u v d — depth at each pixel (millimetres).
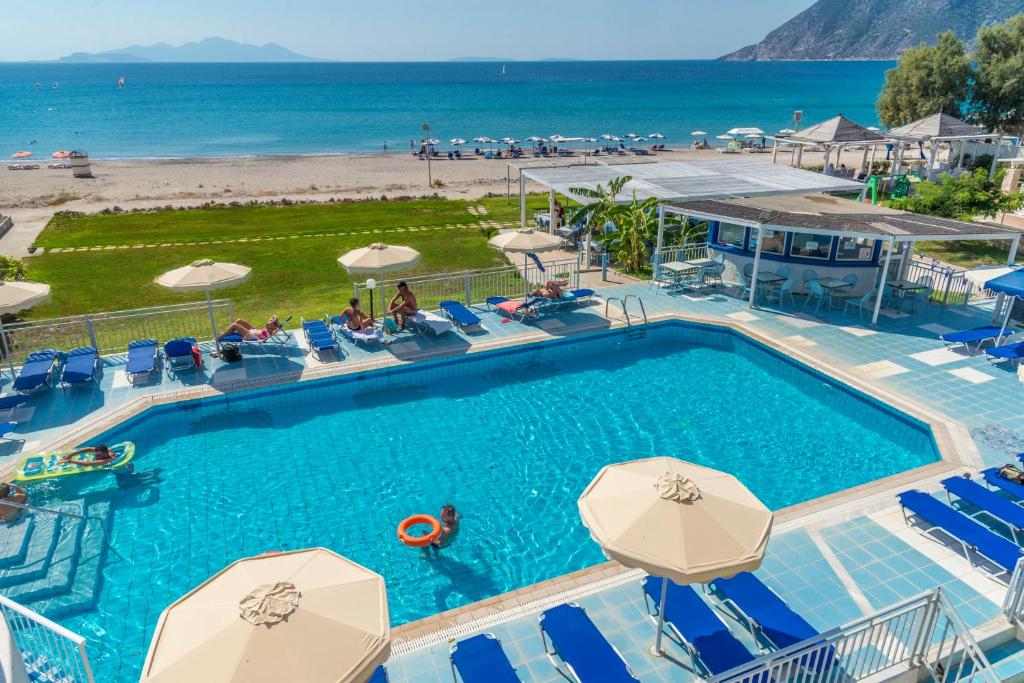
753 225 17656
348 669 4793
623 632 7559
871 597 8000
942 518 8734
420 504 10625
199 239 28688
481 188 43656
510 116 106688
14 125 98750
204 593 5383
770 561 8656
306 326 15867
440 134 84562
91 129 93062
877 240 18188
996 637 7387
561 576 8500
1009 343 14945
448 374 15531
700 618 7223
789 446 12305
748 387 14734
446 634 7559
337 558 5848
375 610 5309
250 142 78625
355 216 33906
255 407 13906
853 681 6703
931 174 35906
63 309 19547
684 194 22078
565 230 26125
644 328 17594
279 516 10289
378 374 14922
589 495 6723
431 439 12602
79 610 8328
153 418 13234
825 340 16109
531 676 6957
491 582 8930
